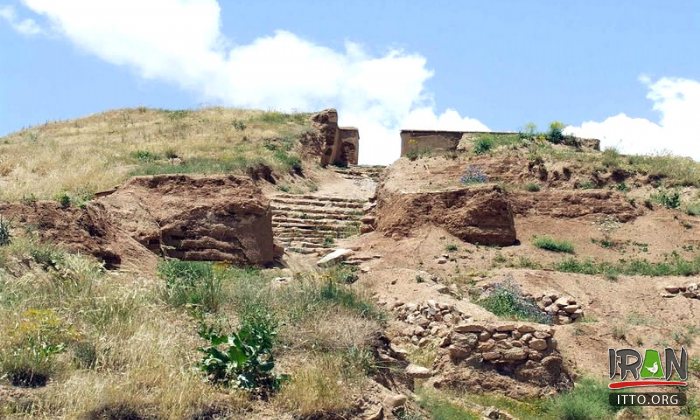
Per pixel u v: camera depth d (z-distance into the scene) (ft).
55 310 37.93
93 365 33.99
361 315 43.29
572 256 72.13
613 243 74.69
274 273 60.70
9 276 41.04
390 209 77.30
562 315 58.59
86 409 30.71
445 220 73.87
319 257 73.15
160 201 63.31
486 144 98.58
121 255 54.80
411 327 51.49
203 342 38.29
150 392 32.78
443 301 53.21
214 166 87.71
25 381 32.01
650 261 71.10
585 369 50.03
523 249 72.13
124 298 39.19
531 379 45.68
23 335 34.19
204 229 62.85
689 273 66.18
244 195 65.46
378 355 40.60
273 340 38.22
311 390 34.42
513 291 59.72
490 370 45.73
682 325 57.82
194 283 45.09
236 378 34.76
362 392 35.96
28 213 51.57
